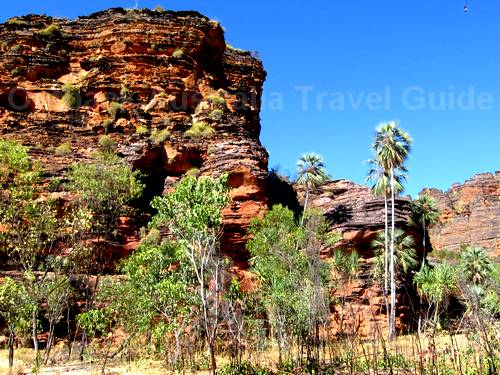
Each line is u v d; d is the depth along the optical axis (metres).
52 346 32.25
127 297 26.56
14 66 48.69
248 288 36.38
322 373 19.12
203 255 20.23
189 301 22.12
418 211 53.09
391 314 38.78
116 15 53.03
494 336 20.28
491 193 123.50
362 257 46.88
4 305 25.75
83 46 51.56
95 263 34.72
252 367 20.47
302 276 27.14
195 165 45.34
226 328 26.02
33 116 46.72
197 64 51.88
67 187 35.34
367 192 51.81
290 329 24.59
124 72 49.56
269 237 33.22
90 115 47.50
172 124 47.03
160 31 51.53
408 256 46.22
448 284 33.72
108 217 36.12
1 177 28.08
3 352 31.02
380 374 18.36
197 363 22.70
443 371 18.22
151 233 39.00
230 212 40.06
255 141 47.53
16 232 28.16
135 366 24.38
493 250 110.31
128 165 42.81
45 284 28.19
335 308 37.22
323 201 52.09
